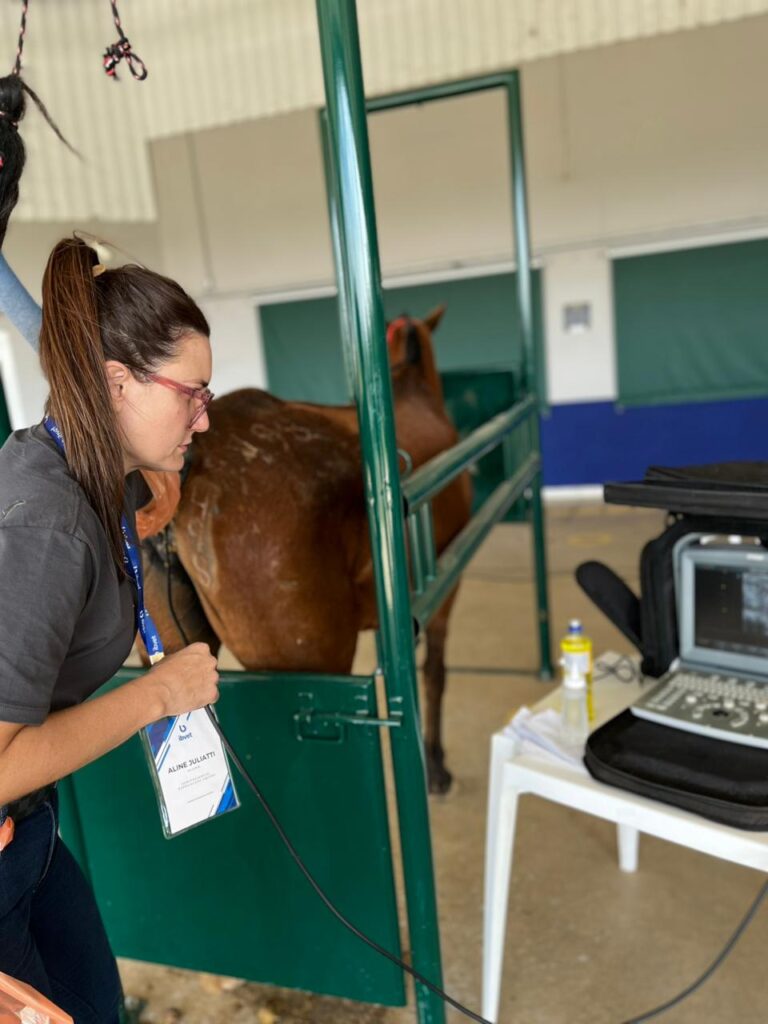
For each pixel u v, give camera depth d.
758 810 1.01
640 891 1.83
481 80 2.71
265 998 1.60
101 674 0.84
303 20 4.35
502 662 3.29
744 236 6.23
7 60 4.60
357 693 1.19
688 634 1.32
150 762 0.95
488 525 2.03
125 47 0.89
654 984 1.55
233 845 1.33
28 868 0.85
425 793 1.22
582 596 4.08
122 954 1.48
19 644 0.67
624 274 6.56
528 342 2.96
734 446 6.57
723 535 1.28
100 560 0.75
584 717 1.30
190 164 7.53
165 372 0.74
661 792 1.09
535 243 6.73
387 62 4.54
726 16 3.86
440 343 7.14
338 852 1.27
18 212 5.04
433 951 1.25
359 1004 1.57
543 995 1.54
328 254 7.45
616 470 6.89
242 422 1.43
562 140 6.54
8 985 0.79
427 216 7.00
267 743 1.26
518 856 1.99
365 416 1.09
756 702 1.20
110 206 5.23
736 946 1.63
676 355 6.57
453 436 2.44
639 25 4.01
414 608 1.30
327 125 1.02
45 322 0.73
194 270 7.80
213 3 4.43
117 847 1.41
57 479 0.73
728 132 6.19
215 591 1.34
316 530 1.39
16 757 0.68
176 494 1.17
